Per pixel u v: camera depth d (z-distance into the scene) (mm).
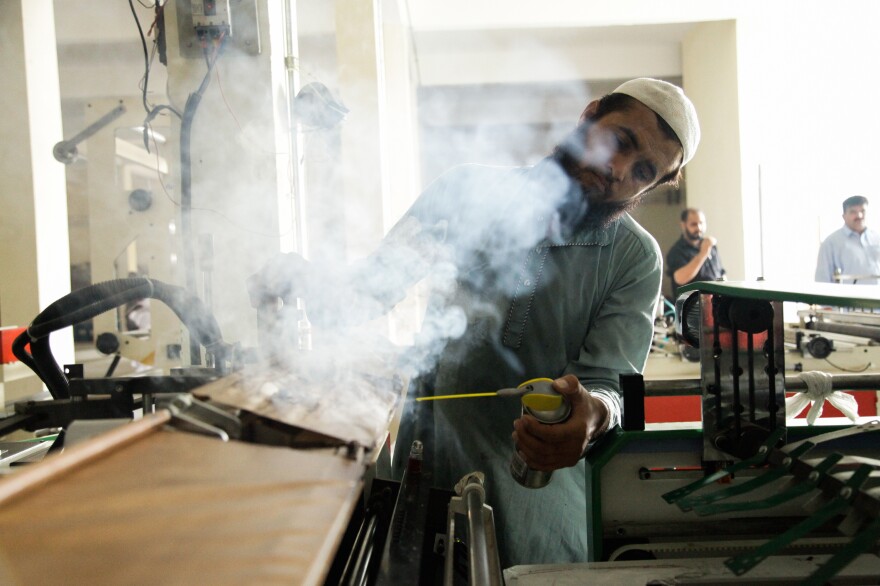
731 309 697
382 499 673
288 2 1481
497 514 1062
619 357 1005
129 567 302
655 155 933
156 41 1331
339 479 442
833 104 4621
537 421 660
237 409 519
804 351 2373
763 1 4527
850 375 788
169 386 762
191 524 348
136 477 398
